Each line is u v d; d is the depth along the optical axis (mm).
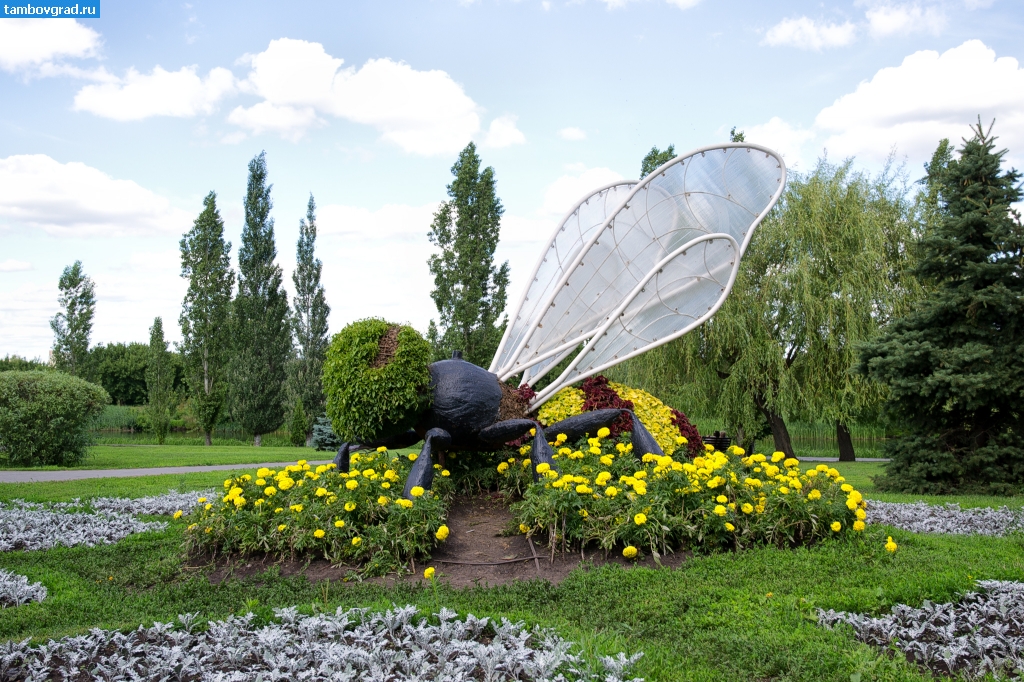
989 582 5047
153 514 9203
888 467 13008
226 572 5898
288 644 4129
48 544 7238
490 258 23719
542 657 3764
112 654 4035
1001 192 12180
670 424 9242
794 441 32281
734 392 19812
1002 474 11758
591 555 6051
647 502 6066
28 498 10594
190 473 14727
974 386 11297
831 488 6879
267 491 6516
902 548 6434
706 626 4594
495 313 23906
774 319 19469
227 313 37500
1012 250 12039
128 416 37312
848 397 18984
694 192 9141
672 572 5566
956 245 12242
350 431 7125
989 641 4062
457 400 7289
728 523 6090
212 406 33344
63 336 39281
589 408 9023
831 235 18719
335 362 7133
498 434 7375
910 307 18375
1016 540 7223
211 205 37094
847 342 18234
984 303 11734
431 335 23922
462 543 6484
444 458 8148
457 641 4039
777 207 19328
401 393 6859
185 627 4520
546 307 9031
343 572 5809
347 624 4387
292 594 5328
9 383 17391
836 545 6180
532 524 6371
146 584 5766
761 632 4344
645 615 4785
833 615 4578
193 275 36531
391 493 6531
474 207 23516
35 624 4777
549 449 7160
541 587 5344
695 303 9133
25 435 17406
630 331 9219
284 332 35125
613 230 9234
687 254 8812
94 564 6406
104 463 18375
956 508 9758
